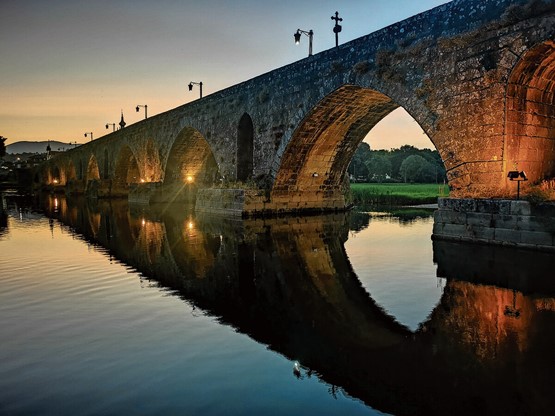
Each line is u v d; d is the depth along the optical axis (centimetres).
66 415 489
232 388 552
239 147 3097
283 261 1414
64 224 2638
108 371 599
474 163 1588
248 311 884
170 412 495
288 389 550
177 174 4503
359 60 2095
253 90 2898
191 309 894
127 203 4822
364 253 1538
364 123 2788
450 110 1666
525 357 637
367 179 10681
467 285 1052
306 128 2580
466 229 1564
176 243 1800
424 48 1767
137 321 816
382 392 541
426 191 5244
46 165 10538
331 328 780
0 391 545
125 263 1382
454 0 1658
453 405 509
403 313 862
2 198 6147
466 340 709
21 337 732
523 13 1423
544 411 495
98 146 6625
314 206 3128
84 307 905
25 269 1289
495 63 1512
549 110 1639
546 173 1661
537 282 1045
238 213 2811
